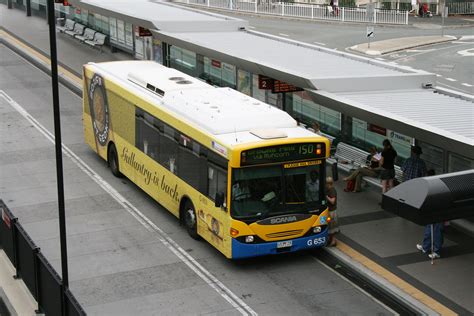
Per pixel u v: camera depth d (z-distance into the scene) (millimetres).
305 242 19016
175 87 22688
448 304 16672
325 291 17781
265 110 20203
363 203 22766
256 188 18438
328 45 51219
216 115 19609
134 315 16625
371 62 25328
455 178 12117
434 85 22953
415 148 20891
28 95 37844
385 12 61281
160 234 21219
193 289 17891
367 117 19531
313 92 21734
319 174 18969
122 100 24750
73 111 34844
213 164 19078
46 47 48500
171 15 34500
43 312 16281
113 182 25656
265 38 30703
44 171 26859
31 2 61562
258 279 18438
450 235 20328
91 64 28000
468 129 17625
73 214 22797
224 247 18734
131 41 43125
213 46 27734
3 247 19281
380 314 16641
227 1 70688
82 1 40125
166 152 21844
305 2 70688
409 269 18453
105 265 19250
